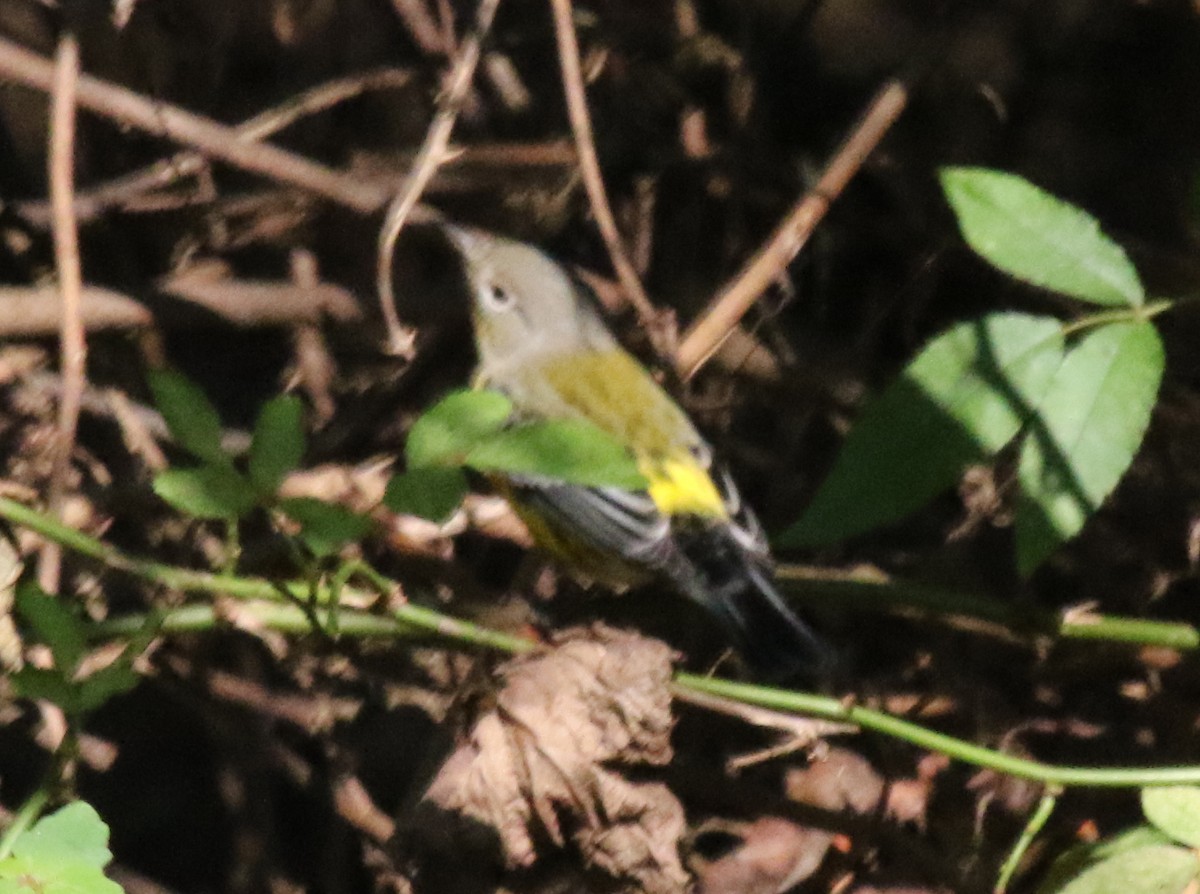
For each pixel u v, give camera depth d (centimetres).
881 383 1034
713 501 877
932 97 1142
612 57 1055
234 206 998
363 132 1074
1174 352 1024
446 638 712
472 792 701
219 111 1077
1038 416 613
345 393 1014
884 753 876
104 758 959
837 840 863
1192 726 895
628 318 1028
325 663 953
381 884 984
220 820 1141
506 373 954
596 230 1048
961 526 952
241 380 1091
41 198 1062
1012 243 625
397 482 534
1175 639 748
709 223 1058
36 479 891
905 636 963
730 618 834
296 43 1087
